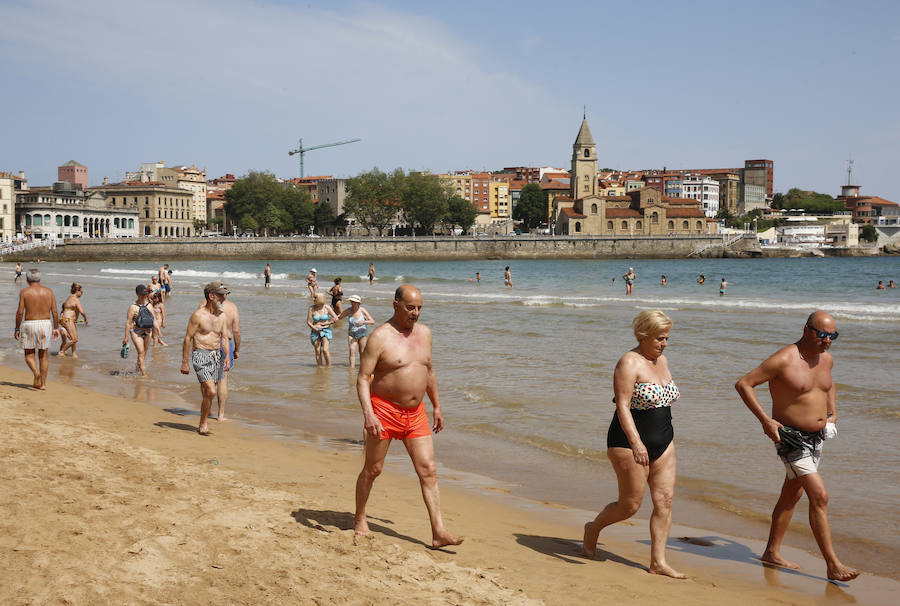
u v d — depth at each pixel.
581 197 170.50
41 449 7.24
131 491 5.99
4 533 4.70
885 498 7.36
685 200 176.88
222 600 4.03
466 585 4.66
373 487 7.61
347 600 4.20
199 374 9.81
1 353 18.52
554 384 13.98
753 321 26.83
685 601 4.82
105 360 17.39
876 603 4.99
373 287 50.94
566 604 4.55
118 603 3.87
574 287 53.44
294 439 9.94
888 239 185.12
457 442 9.93
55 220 143.88
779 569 5.70
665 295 43.72
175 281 57.69
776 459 8.84
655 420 5.36
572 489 7.91
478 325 25.22
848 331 23.16
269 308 32.72
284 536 5.20
